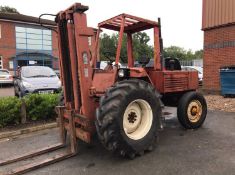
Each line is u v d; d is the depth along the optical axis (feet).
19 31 100.01
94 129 15.35
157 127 16.20
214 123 22.38
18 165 14.80
